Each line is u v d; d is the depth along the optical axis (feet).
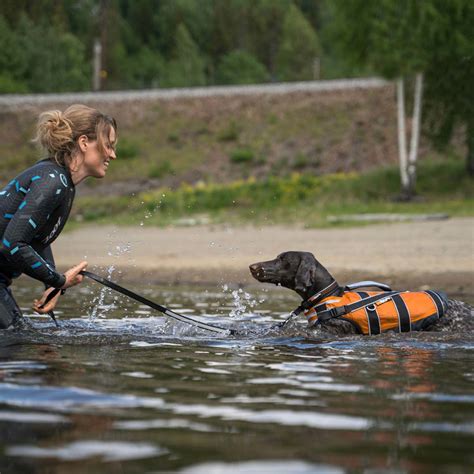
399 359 16.72
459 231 54.13
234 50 299.38
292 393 12.74
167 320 23.58
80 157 19.06
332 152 102.58
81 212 87.30
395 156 98.68
